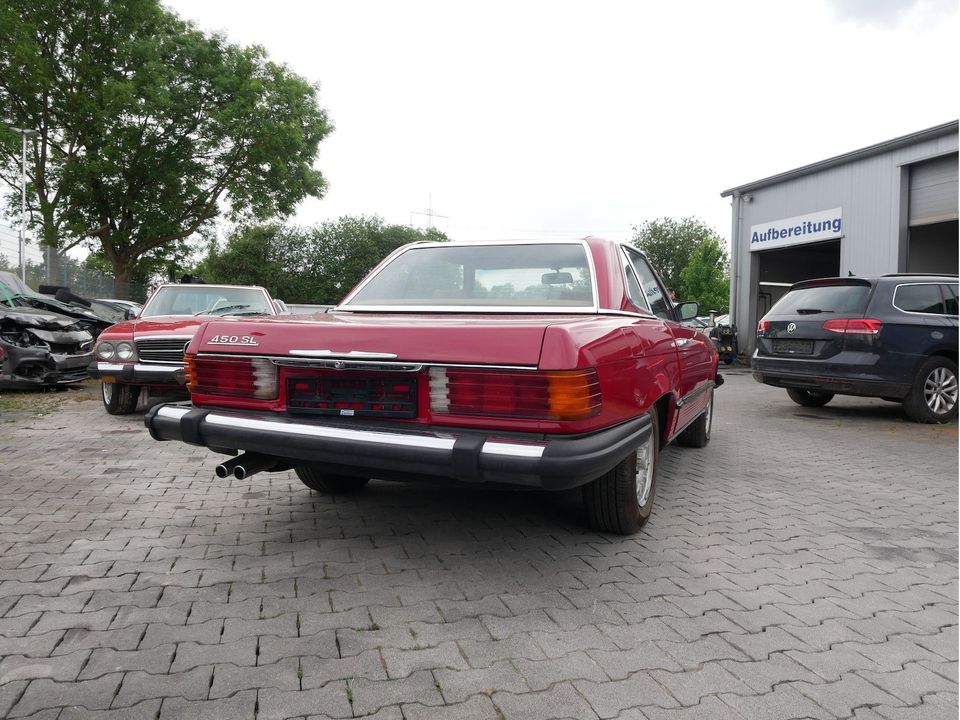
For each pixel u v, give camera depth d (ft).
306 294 170.60
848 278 26.96
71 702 6.81
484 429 9.14
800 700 7.11
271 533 12.21
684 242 212.43
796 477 17.43
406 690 7.14
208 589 9.68
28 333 31.68
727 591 9.93
